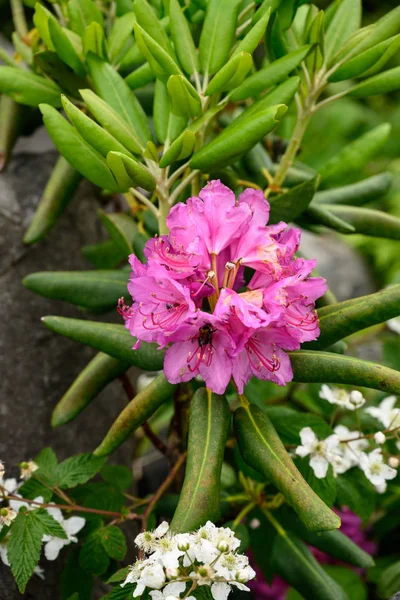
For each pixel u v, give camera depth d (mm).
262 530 741
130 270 747
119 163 603
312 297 597
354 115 1886
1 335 797
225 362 586
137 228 792
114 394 902
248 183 741
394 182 1731
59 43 688
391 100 1979
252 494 750
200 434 598
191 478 583
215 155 622
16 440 778
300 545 720
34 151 896
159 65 637
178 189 658
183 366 591
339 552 721
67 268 868
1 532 670
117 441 633
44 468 699
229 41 648
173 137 661
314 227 762
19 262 827
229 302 567
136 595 576
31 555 637
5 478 760
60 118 641
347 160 764
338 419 804
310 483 695
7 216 829
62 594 703
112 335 645
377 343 1104
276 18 664
